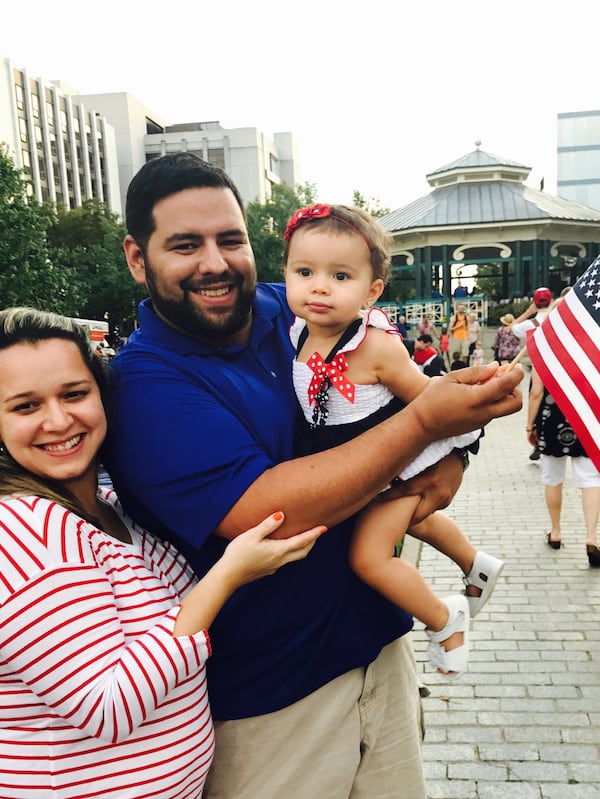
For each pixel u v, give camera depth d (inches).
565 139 2578.7
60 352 57.9
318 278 72.5
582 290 84.3
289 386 78.9
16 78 2369.6
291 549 59.5
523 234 1070.4
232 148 3484.3
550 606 179.6
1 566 49.8
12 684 52.7
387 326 75.6
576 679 144.8
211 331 69.6
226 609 66.5
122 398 65.0
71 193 2728.8
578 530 240.7
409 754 79.6
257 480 60.1
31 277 995.9
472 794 113.1
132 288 1524.4
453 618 81.4
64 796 53.3
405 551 222.8
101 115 3056.1
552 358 84.6
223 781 70.4
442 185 1193.4
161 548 67.4
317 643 71.1
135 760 55.4
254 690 68.7
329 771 72.2
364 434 63.2
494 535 240.4
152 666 52.4
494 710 135.4
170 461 61.5
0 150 1031.6
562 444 212.1
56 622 50.7
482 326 1015.6
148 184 67.2
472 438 77.6
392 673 79.0
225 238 68.5
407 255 1149.1
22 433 56.6
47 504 53.9
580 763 118.9
